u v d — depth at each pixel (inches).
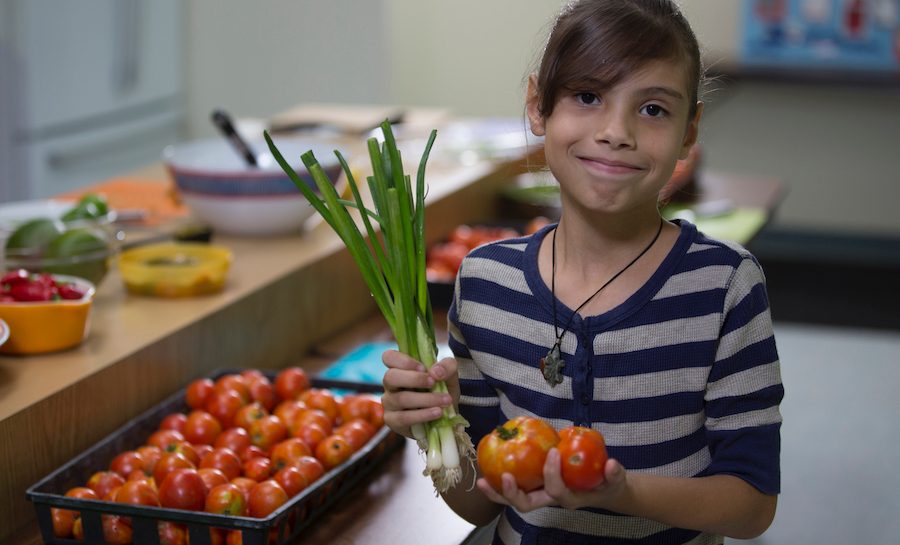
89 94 175.6
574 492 43.4
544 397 52.4
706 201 133.1
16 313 67.4
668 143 47.9
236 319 80.4
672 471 51.8
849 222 244.1
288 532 57.7
